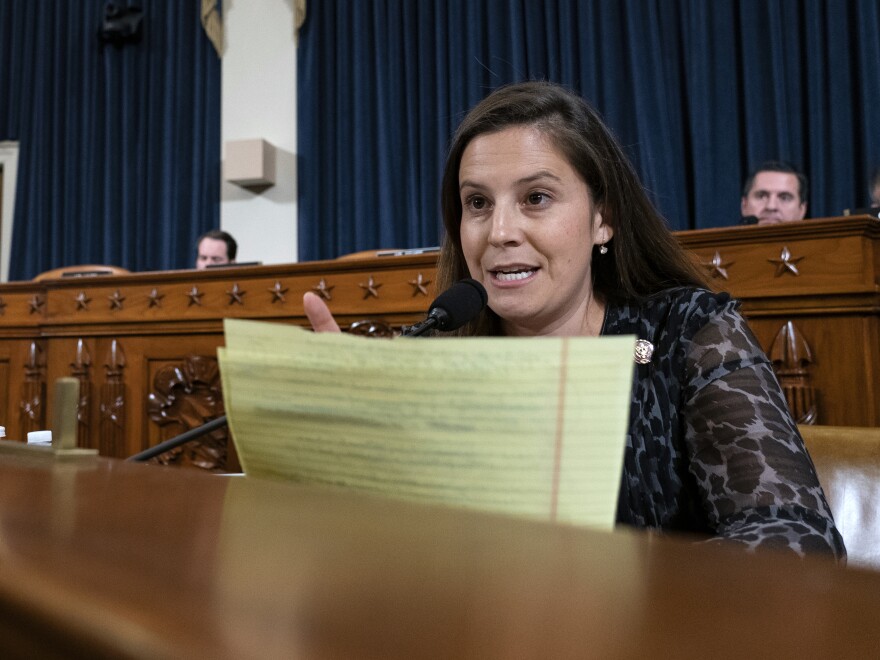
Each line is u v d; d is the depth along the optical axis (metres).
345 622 0.17
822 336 1.86
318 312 0.93
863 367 1.81
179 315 2.66
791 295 1.88
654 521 1.12
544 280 1.19
